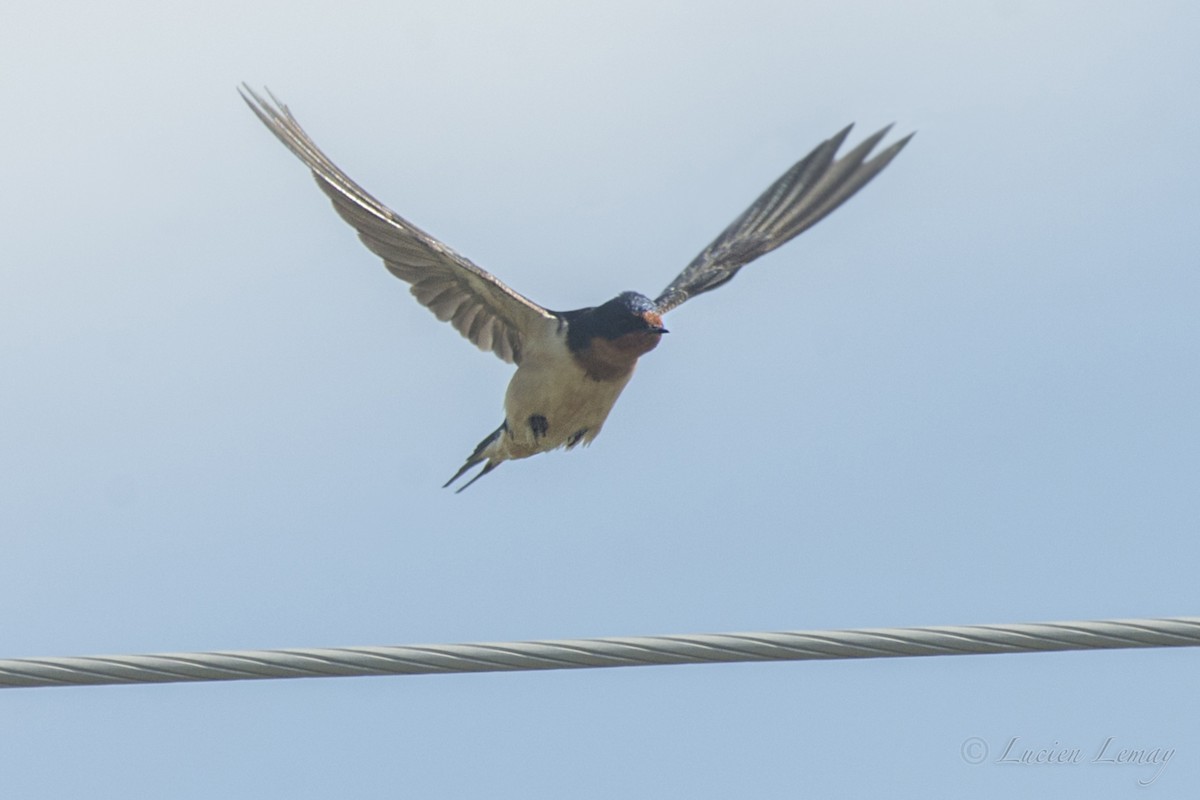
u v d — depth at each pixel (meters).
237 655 9.72
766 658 9.71
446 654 9.71
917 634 9.73
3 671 9.62
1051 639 9.72
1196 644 9.68
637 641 9.74
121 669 9.66
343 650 9.71
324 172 12.41
